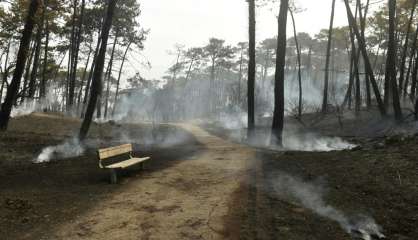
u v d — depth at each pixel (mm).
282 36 17109
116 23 37094
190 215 7008
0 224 6617
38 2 18172
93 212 7219
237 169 10969
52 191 8703
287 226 6598
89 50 39250
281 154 13281
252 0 20297
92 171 10867
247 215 7012
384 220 6883
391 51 19250
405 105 27328
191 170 10969
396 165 9250
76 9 33812
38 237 6129
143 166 11430
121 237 6113
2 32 28344
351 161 10453
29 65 34094
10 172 10688
